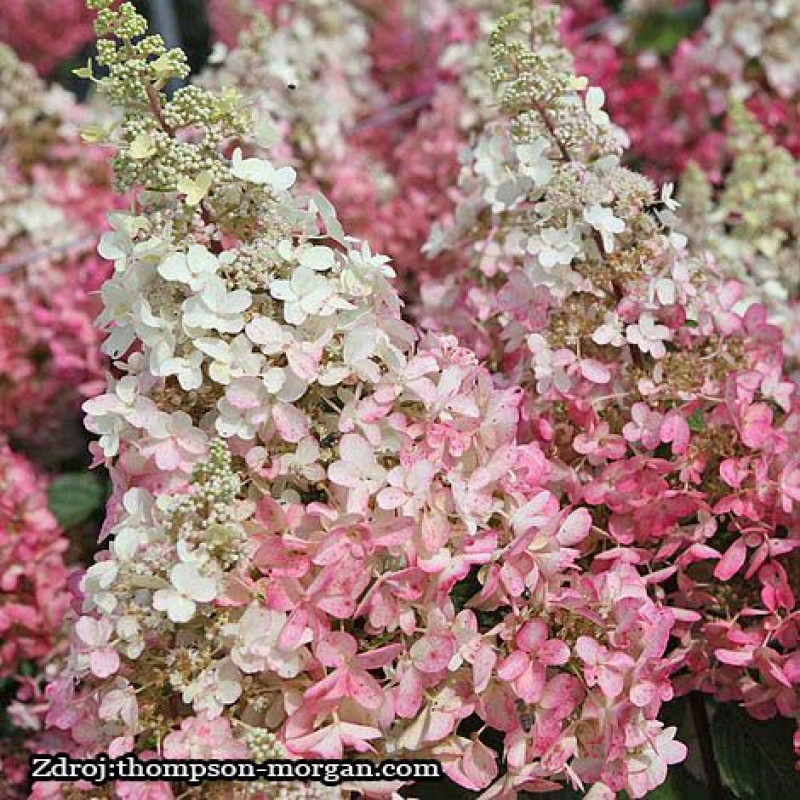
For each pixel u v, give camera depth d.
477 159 0.94
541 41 0.97
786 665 0.80
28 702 1.07
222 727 0.69
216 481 0.70
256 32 1.21
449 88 1.31
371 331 0.73
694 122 1.32
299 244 0.76
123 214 0.75
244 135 0.76
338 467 0.72
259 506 0.72
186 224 0.75
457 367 0.75
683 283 0.83
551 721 0.72
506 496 0.75
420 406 0.75
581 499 0.82
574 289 0.84
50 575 1.03
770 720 0.87
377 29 1.62
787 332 1.04
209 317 0.72
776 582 0.81
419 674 0.71
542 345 0.83
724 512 0.82
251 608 0.70
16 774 1.05
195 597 0.69
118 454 0.77
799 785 0.86
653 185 0.86
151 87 0.74
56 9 1.96
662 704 0.86
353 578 0.70
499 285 0.95
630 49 1.53
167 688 0.72
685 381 0.83
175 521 0.70
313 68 1.37
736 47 1.25
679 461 0.81
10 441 1.31
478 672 0.72
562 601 0.73
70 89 2.10
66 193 1.34
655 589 0.83
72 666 0.73
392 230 1.26
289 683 0.71
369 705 0.70
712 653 0.84
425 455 0.73
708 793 0.86
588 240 0.84
